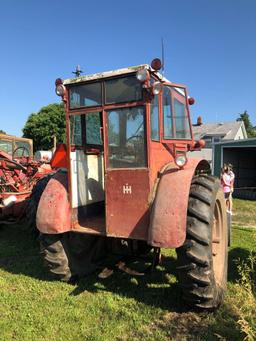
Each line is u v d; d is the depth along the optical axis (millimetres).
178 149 4383
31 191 6746
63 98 3914
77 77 3838
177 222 3268
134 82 3543
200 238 3318
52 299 3916
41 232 4047
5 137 9047
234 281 4406
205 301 3465
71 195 4070
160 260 4703
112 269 3982
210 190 3570
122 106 3594
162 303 3816
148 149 3496
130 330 3307
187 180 3461
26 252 5711
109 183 3643
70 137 4055
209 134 38031
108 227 3662
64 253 4215
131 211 3562
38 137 33719
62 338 3166
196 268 3355
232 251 5836
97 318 3521
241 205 13469
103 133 3697
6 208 6605
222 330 3262
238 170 21484
